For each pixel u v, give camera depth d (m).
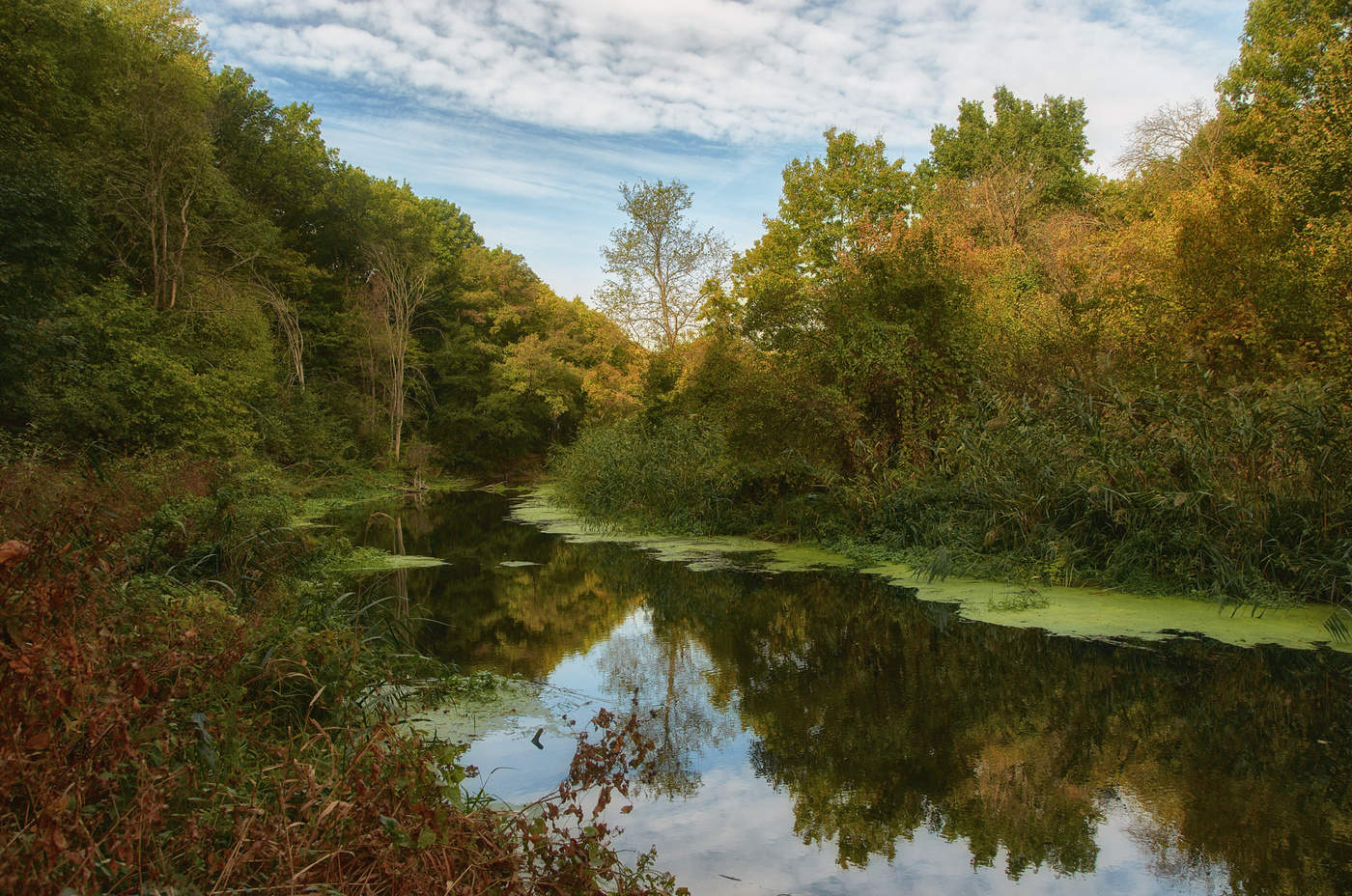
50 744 2.30
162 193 21.14
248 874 2.45
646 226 26.47
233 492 8.84
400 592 9.88
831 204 30.27
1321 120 14.34
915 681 6.18
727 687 6.13
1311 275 11.41
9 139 15.95
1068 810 4.09
